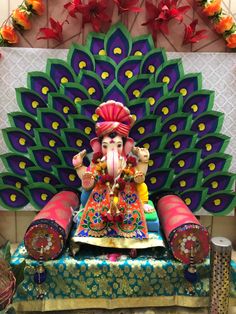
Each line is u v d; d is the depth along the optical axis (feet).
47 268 3.96
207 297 4.04
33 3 4.68
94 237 4.10
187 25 4.89
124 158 4.19
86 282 3.99
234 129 5.03
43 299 4.00
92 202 4.14
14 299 3.94
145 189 4.36
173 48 4.94
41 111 4.91
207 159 5.06
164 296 4.07
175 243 3.95
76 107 4.91
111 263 3.97
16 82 4.90
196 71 4.92
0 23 4.92
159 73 4.88
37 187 5.13
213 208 5.18
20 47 4.86
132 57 4.82
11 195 5.17
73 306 4.03
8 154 5.03
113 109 4.12
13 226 5.44
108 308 4.03
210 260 3.80
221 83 4.94
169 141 4.99
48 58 4.86
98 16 4.69
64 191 4.98
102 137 4.21
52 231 3.92
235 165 5.11
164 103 4.93
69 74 4.88
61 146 5.02
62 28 4.87
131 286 4.01
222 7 4.97
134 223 4.12
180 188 5.13
